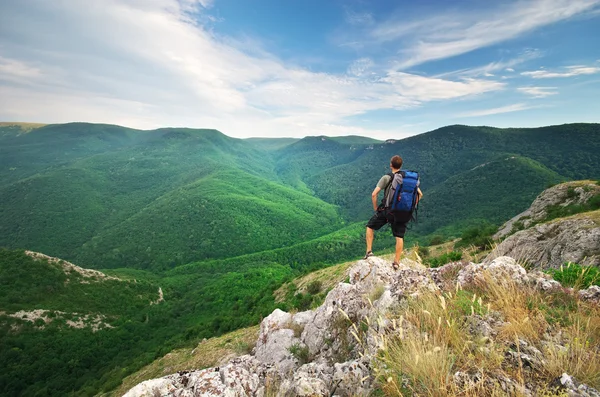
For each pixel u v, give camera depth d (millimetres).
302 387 3279
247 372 4168
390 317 3775
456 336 2918
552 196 32625
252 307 46219
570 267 5324
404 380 2643
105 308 81000
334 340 5090
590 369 2424
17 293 73500
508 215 132250
